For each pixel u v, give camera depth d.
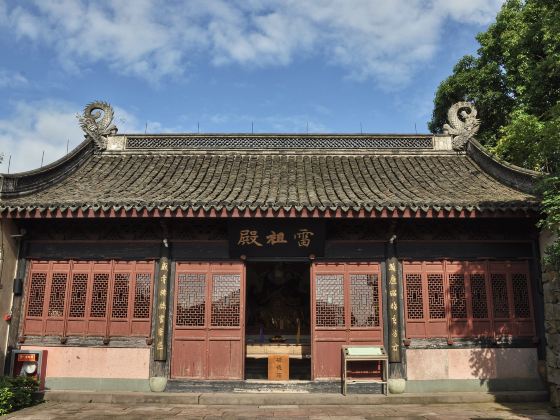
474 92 21.97
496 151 17.55
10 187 11.44
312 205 10.72
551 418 9.78
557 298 10.94
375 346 11.66
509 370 11.63
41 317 11.94
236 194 12.05
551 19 11.42
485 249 12.15
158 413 10.16
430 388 11.50
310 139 15.87
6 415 9.96
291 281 18.20
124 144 15.75
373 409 10.55
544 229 11.59
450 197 11.77
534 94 17.22
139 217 11.05
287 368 12.13
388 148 15.66
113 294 12.00
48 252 12.24
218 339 11.77
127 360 11.67
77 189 12.66
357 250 12.09
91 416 9.92
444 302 11.91
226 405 10.95
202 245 12.15
